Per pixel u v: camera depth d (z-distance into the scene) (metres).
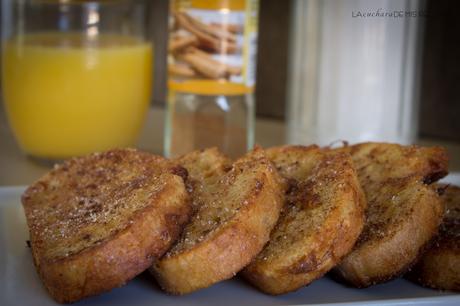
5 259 0.42
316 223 0.39
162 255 0.39
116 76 0.57
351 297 0.39
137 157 0.45
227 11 0.54
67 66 0.56
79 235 0.40
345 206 0.39
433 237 0.40
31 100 0.57
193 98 0.57
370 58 0.59
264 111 0.72
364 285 0.40
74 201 0.43
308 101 0.61
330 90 0.60
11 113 0.58
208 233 0.39
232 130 0.58
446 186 0.45
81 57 0.56
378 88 0.59
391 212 0.41
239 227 0.38
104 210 0.41
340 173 0.41
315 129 0.61
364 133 0.60
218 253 0.38
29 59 0.56
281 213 0.41
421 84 0.68
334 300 0.39
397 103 0.60
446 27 0.66
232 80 0.55
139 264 0.38
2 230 0.45
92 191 0.43
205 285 0.38
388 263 0.40
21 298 0.39
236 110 0.58
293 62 0.63
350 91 0.59
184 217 0.39
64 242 0.39
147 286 0.40
